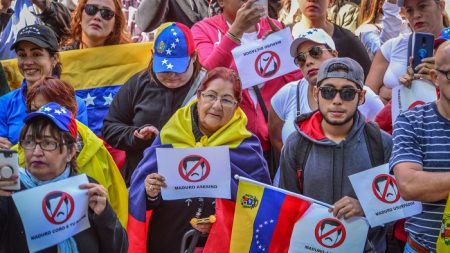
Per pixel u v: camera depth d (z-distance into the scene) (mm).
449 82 5094
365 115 6617
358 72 5695
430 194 5020
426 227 5316
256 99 6922
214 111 5820
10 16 8273
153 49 6586
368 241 5641
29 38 6625
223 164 5660
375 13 8227
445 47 5125
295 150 5762
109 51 7484
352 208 5461
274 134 6688
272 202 5535
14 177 4594
